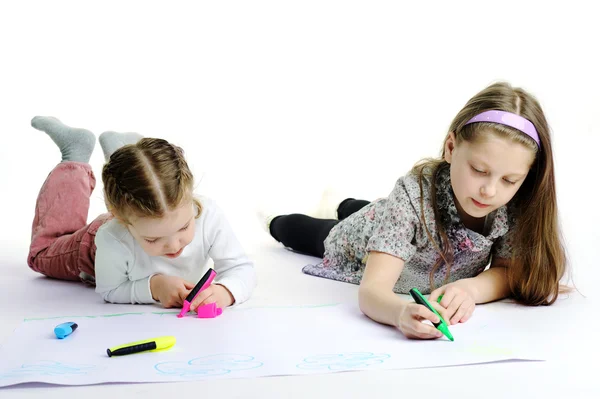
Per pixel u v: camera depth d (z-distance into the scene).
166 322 1.55
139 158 1.55
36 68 3.67
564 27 4.05
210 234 1.79
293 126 3.69
